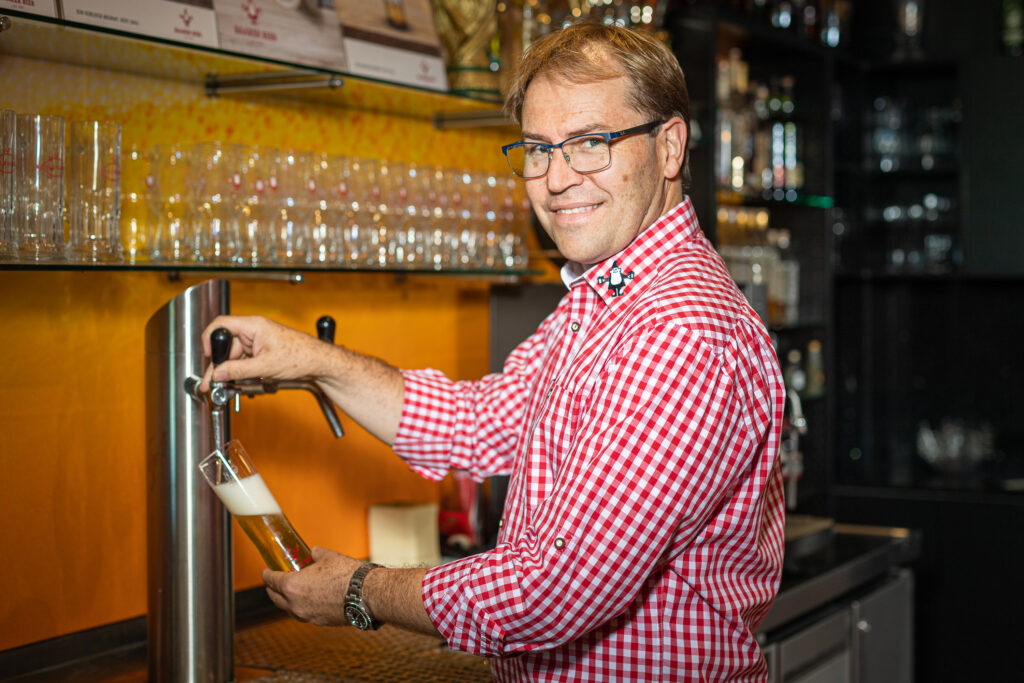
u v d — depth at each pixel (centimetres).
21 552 170
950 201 398
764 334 132
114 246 158
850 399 417
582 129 130
